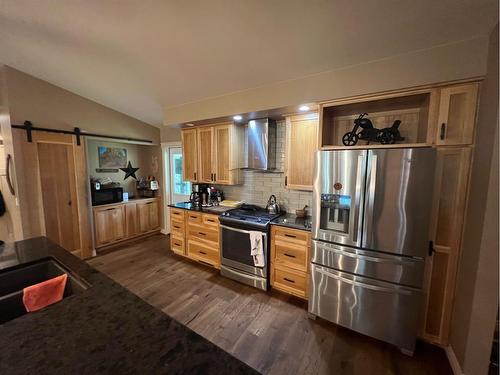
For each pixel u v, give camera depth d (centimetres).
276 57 199
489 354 145
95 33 200
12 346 74
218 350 73
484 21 138
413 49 169
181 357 70
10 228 360
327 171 204
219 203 361
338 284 204
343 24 155
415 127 215
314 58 193
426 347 190
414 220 172
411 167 169
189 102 315
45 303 113
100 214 381
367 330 195
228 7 152
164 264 344
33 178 307
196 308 239
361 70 192
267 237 262
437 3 131
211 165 341
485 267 142
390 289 183
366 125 213
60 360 69
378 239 186
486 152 145
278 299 256
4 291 132
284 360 177
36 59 260
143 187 470
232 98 272
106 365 67
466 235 167
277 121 307
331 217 211
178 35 187
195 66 231
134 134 421
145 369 66
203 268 331
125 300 101
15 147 290
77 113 345
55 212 329
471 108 160
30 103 300
